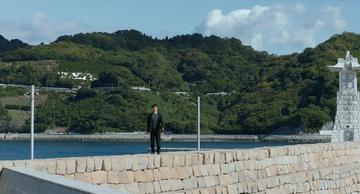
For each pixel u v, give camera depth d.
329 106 121.00
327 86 124.69
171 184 20.86
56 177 13.88
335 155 31.56
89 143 100.94
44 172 16.34
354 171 33.16
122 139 106.88
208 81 170.00
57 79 141.12
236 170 23.77
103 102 112.75
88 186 11.78
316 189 29.23
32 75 130.50
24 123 86.81
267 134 125.88
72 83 144.00
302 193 28.11
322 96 124.75
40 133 92.19
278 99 134.38
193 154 21.95
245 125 129.50
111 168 19.11
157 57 173.88
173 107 131.25
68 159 18.25
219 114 139.62
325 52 145.00
